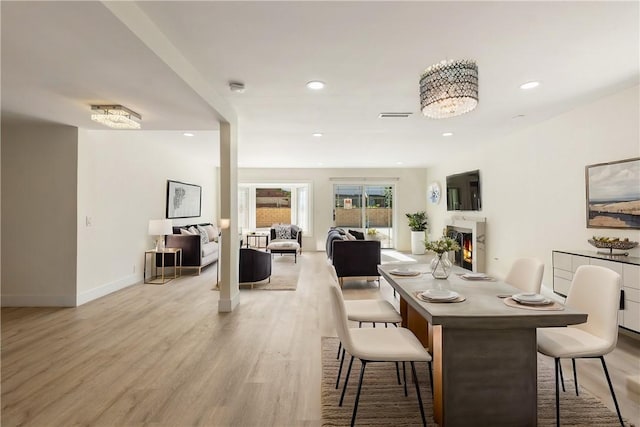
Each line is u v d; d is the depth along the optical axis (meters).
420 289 2.23
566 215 4.02
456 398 1.82
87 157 4.27
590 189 3.65
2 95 2.89
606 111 3.45
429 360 1.84
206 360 2.65
